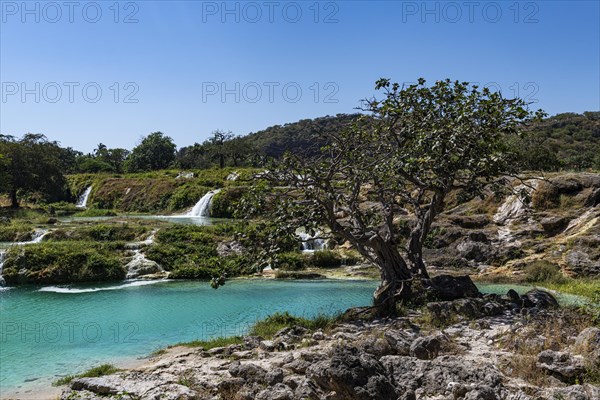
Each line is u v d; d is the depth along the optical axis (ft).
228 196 154.92
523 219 88.58
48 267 76.18
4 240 95.96
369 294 65.41
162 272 79.71
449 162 46.68
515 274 74.23
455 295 49.37
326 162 49.39
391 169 46.39
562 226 83.20
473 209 99.30
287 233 45.57
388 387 24.14
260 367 30.19
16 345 44.24
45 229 99.66
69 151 387.55
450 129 45.42
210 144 315.99
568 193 88.89
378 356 31.53
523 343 31.89
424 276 51.34
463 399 23.75
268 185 48.85
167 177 209.67
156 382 30.55
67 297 65.10
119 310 57.62
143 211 180.96
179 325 50.70
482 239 85.46
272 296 64.49
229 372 30.86
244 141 275.39
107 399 28.25
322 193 47.85
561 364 26.96
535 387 24.77
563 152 195.83
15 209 161.99
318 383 25.31
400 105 50.57
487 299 47.83
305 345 37.50
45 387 34.09
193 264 81.82
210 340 44.06
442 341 31.86
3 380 35.70
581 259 73.05
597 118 277.85
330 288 69.87
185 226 100.01
